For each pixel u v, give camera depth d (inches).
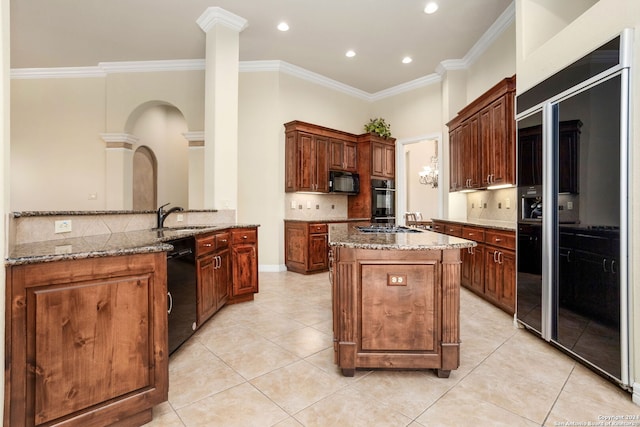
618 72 66.7
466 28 157.8
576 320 77.9
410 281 73.0
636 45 64.2
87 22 150.4
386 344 73.4
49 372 48.5
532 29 101.6
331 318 113.6
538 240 92.0
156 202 268.1
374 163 224.8
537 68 93.4
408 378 72.9
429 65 199.2
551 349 87.3
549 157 85.7
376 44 173.0
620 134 66.3
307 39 167.8
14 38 165.0
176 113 291.3
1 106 47.3
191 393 67.2
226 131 144.4
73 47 174.4
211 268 108.0
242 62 194.1
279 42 170.9
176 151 292.5
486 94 139.3
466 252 149.1
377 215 226.2
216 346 90.4
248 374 74.9
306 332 100.7
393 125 239.0
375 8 141.3
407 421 57.6
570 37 80.9
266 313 118.8
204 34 160.4
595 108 72.4
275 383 71.0
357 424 56.9
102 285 53.4
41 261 47.6
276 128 195.6
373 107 250.7
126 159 202.2
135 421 57.3
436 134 212.4
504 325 105.7
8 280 45.8
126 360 55.6
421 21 151.6
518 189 101.3
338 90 230.4
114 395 54.3
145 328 57.7
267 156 195.9
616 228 67.1
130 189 205.9
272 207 195.8
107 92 197.9
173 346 80.6
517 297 102.5
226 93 144.6
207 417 59.3
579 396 65.2
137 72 196.4
